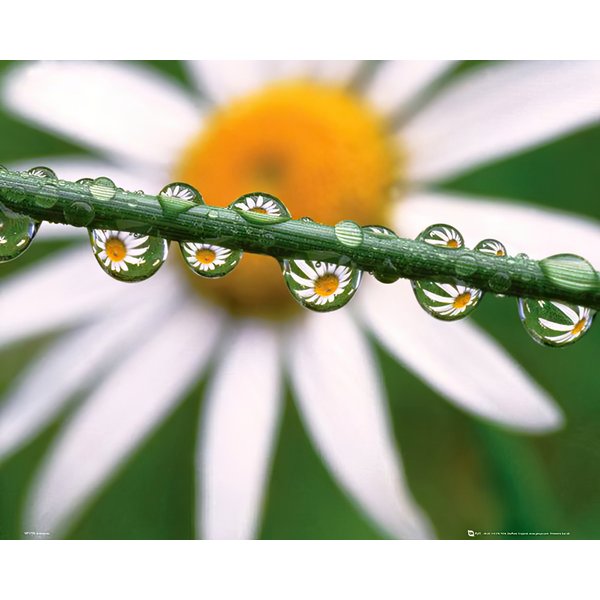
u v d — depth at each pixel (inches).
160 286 6.4
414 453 6.2
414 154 6.4
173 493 6.3
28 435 6.3
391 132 6.4
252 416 6.3
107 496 6.3
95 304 6.4
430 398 6.3
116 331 6.4
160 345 6.4
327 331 6.3
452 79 6.4
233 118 6.5
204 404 6.3
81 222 5.1
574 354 6.3
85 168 6.6
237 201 5.2
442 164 6.4
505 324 6.4
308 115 6.4
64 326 6.4
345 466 6.2
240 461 6.2
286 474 6.3
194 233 5.1
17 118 6.6
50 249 6.5
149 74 6.6
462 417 6.3
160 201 5.1
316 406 6.2
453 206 6.4
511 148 6.3
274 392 6.3
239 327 6.4
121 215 5.1
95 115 6.6
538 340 5.3
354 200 6.3
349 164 6.4
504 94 6.3
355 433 6.2
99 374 6.4
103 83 6.6
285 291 6.3
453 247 5.2
